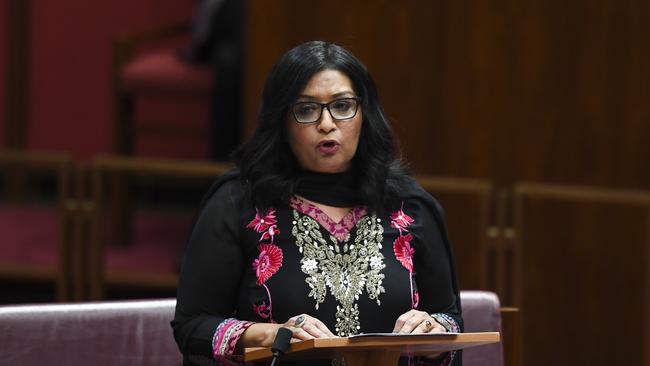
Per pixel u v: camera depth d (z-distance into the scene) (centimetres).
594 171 1881
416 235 1047
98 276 1886
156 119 2655
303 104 1009
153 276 2094
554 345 1908
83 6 2695
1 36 2712
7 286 2150
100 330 1205
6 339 1175
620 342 1897
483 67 1883
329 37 1894
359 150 1040
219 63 2152
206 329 1005
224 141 2162
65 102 2719
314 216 1029
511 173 1894
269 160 1030
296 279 1009
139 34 2356
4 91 2723
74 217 1881
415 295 1033
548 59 1872
